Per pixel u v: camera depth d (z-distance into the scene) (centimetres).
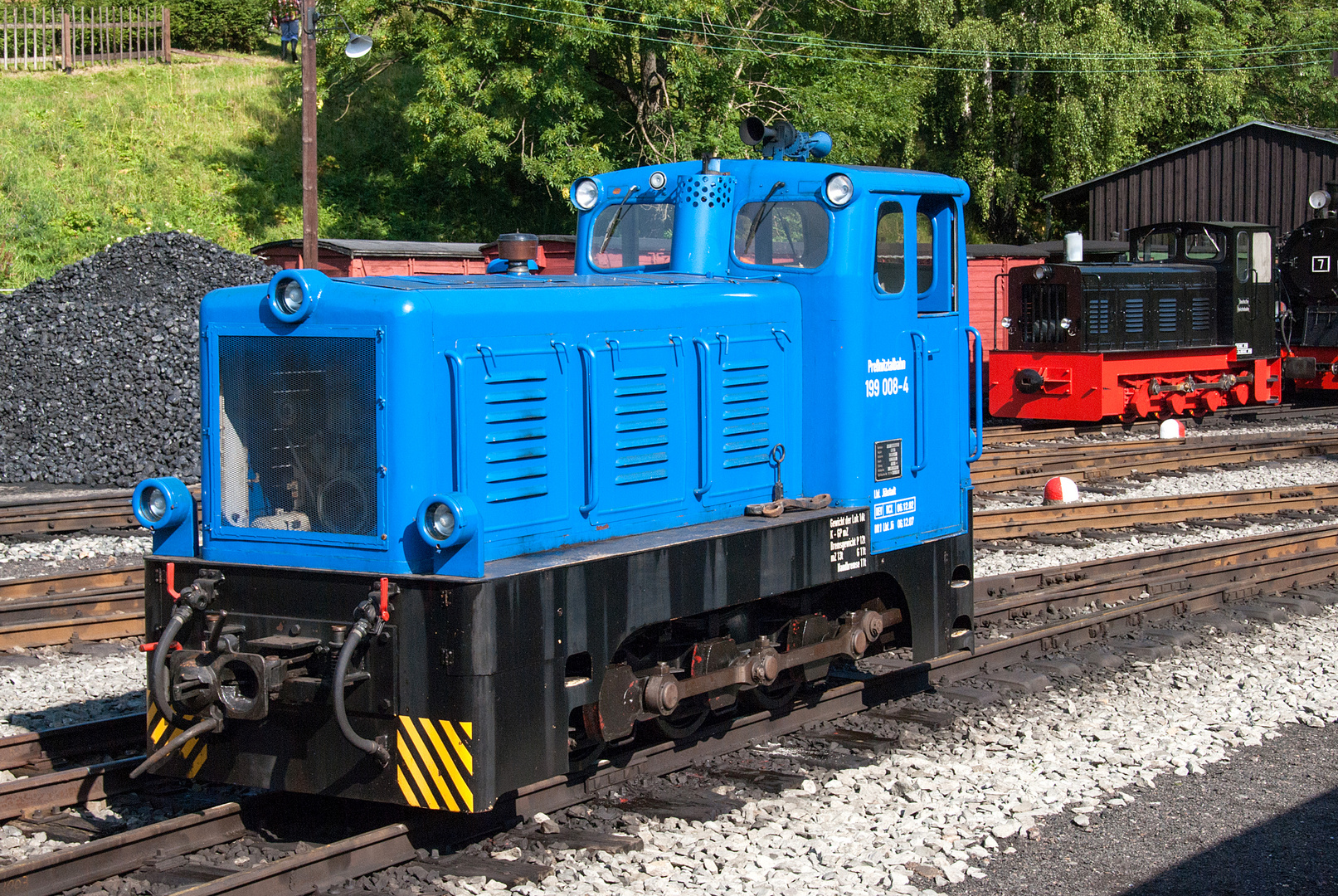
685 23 2614
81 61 3234
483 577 462
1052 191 3469
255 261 1730
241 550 519
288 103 3225
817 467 653
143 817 543
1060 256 2441
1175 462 1555
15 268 2270
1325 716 710
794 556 604
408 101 3356
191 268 1662
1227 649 856
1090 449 1576
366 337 488
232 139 3011
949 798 575
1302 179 2688
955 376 728
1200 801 585
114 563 1030
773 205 659
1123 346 1867
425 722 465
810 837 528
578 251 708
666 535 567
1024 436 1803
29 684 729
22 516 1139
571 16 2508
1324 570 1061
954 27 3275
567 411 543
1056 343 1839
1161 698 747
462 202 3094
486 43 2520
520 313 523
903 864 503
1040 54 3117
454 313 497
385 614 468
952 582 729
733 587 572
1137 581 993
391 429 483
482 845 507
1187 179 2869
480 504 505
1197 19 3547
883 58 3212
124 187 2655
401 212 2988
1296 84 3750
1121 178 2986
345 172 3069
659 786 577
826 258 642
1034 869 508
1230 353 2052
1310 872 510
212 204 2720
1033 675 766
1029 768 619
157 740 514
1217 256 2056
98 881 469
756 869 493
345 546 496
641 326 575
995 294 2116
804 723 673
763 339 632
